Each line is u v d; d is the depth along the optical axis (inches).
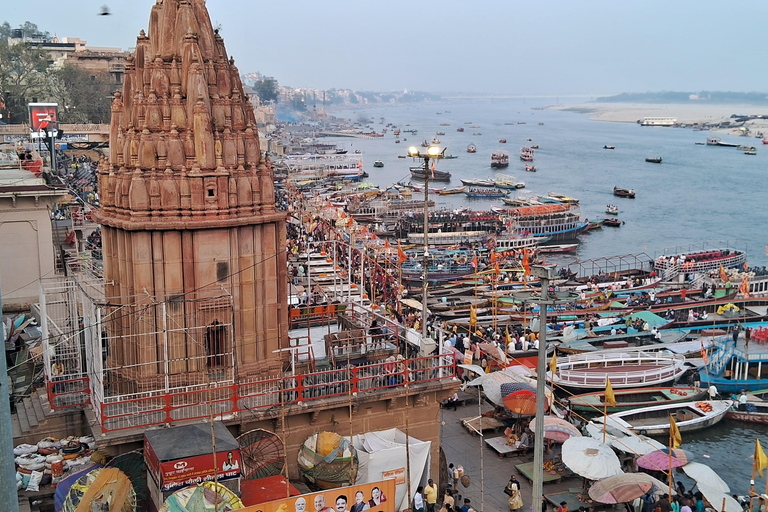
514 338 2244.1
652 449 1362.0
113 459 945.5
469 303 2758.4
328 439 1064.2
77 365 1146.0
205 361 1096.2
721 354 2020.2
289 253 2854.3
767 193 7121.1
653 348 2239.2
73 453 1011.3
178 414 1037.8
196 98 1087.6
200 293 1090.1
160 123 1088.8
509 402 1408.7
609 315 2650.1
